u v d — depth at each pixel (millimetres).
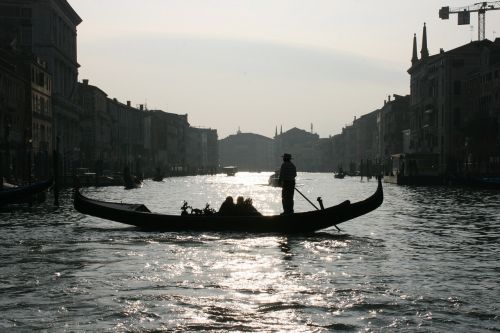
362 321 8711
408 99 126188
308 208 34500
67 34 95500
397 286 10984
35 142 69812
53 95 79812
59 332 8125
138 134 141000
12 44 67062
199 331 8195
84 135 99875
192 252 15203
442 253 15109
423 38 106000
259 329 8305
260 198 49062
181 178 148625
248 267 12984
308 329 8320
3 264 13328
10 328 8297
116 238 18047
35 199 36188
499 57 77062
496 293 10430
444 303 9727
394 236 18797
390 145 129750
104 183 76875
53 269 12688
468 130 75000
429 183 75312
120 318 8805
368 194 55562
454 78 84125
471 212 29031
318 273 12281
